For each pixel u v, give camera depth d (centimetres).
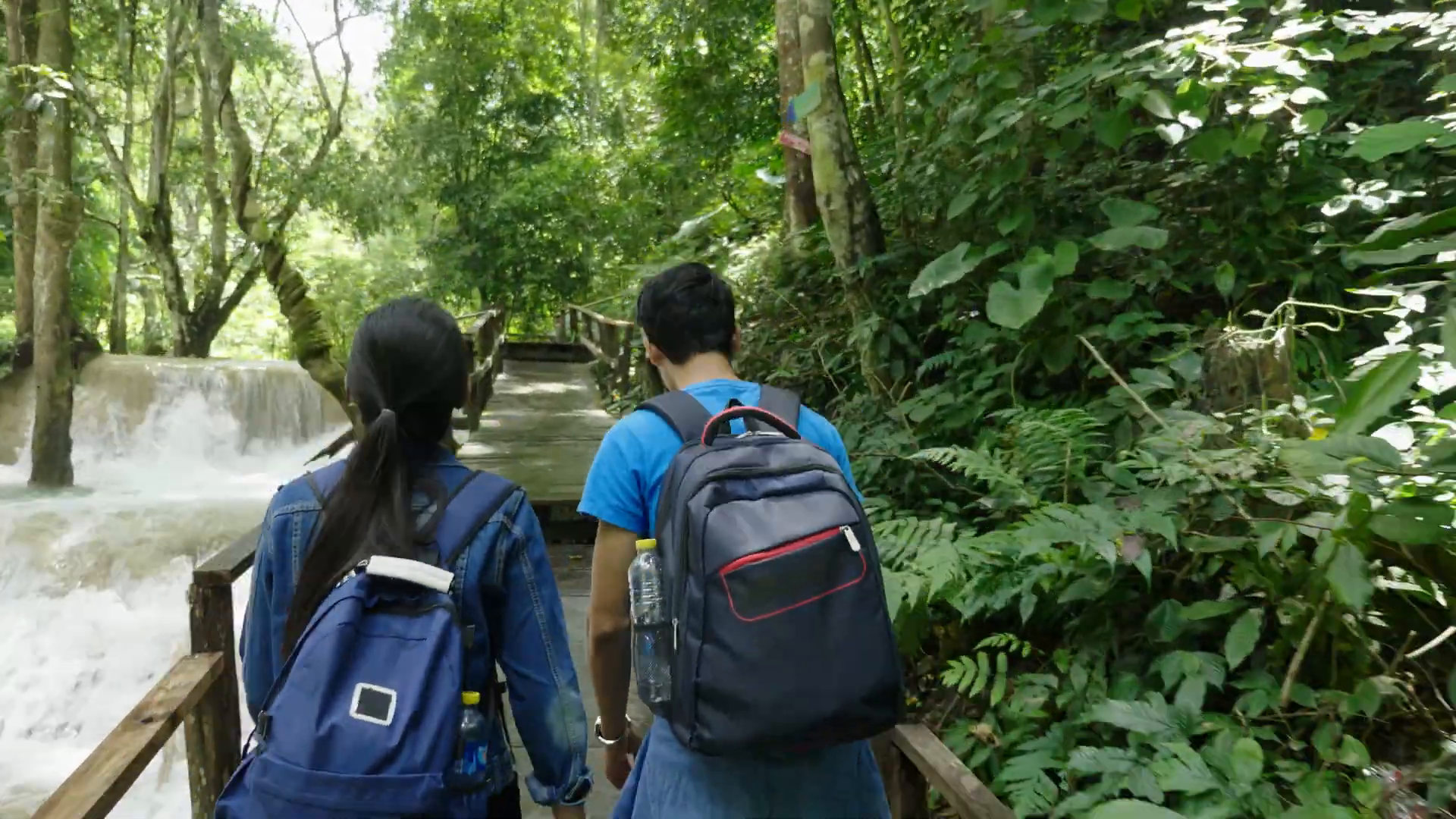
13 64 1055
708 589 125
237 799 127
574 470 680
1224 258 371
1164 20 492
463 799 128
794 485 130
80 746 654
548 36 1839
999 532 266
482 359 1126
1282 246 359
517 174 1844
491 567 141
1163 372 308
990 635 298
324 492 145
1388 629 224
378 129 1484
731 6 1066
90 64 1234
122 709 693
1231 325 326
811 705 121
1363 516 191
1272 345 285
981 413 377
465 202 1866
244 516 934
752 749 122
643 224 1606
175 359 1391
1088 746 224
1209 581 254
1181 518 242
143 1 1176
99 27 1196
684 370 157
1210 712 225
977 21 482
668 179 1446
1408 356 198
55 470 1087
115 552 828
